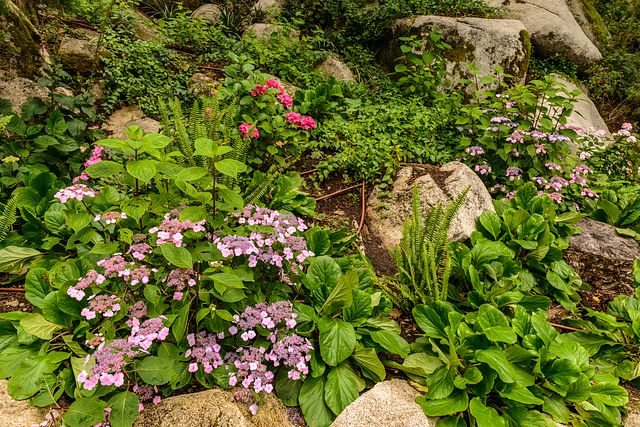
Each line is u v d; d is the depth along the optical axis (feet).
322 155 15.60
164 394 7.35
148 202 8.45
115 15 18.24
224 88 14.49
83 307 7.52
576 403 8.34
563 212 14.43
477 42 22.57
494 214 12.30
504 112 15.67
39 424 6.56
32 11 16.21
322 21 27.09
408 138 16.46
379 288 11.03
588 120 23.24
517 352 8.39
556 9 28.17
